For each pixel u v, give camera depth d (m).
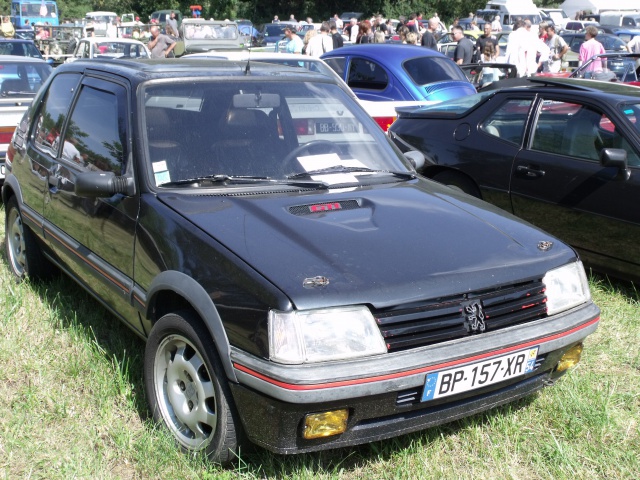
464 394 2.96
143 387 3.77
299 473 3.08
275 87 4.12
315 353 2.69
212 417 3.04
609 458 3.29
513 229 3.47
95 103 4.24
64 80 4.85
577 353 3.38
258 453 3.15
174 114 3.79
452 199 3.76
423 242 3.16
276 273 2.82
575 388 3.83
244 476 3.04
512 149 6.05
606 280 5.61
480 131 6.36
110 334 4.37
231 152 3.74
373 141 4.25
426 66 10.02
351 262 2.94
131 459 3.21
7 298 4.82
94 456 3.23
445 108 6.87
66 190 4.21
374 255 3.00
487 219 3.53
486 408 3.10
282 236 3.09
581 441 3.43
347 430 2.81
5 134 7.02
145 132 3.68
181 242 3.17
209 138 3.75
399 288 2.84
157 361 3.33
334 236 3.12
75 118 4.44
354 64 10.40
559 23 34.00
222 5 51.34
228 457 3.03
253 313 2.76
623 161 5.14
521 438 3.42
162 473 3.09
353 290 2.79
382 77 9.97
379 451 3.27
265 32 32.06
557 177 5.66
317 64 9.23
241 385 2.80
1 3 50.94
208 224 3.19
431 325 2.86
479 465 3.23
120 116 3.85
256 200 3.44
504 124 6.22
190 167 3.62
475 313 2.96
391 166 4.14
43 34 22.88
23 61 8.38
